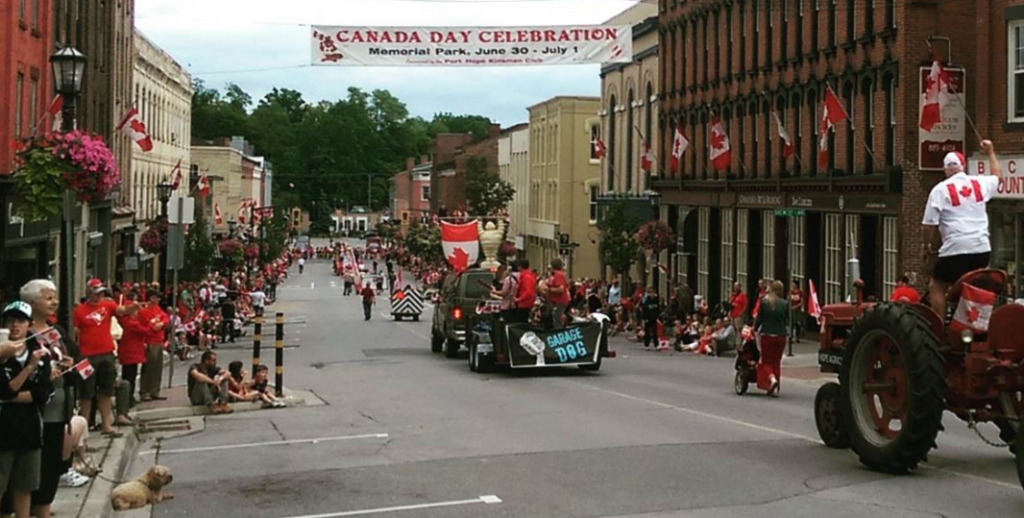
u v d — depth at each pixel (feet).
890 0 106.32
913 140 102.47
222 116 541.75
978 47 90.84
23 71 96.27
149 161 196.44
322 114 580.30
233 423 56.39
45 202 61.21
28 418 29.99
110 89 148.77
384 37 94.63
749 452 43.09
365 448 46.60
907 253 102.68
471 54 95.30
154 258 205.16
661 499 35.09
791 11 129.80
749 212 142.82
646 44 191.42
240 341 136.67
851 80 114.32
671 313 132.57
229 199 337.72
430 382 75.15
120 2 161.99
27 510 30.76
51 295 33.99
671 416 54.24
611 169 211.61
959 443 44.98
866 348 38.93
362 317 199.82
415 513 34.24
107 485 40.04
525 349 79.77
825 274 120.88
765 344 63.87
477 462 42.32
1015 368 35.06
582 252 251.19
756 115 141.18
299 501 36.76
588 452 43.73
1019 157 86.02
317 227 588.91
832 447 43.57
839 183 115.85
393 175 588.91
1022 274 87.51
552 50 95.35
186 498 37.78
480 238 155.33
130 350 59.82
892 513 32.48
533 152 280.72
